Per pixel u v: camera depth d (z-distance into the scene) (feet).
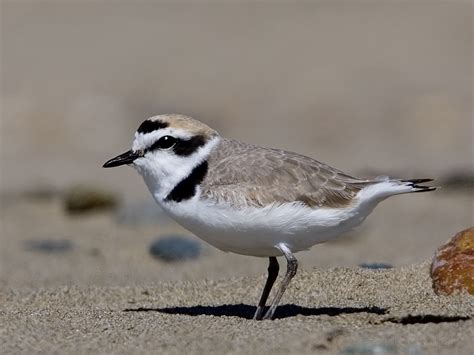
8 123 68.44
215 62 80.84
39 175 58.39
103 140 67.21
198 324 23.58
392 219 47.06
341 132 66.08
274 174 23.66
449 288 25.58
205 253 39.52
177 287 30.27
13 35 86.94
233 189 23.43
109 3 97.71
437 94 70.28
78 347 21.76
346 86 74.69
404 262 34.22
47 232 45.47
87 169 60.34
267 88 74.84
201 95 73.10
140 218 46.32
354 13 92.53
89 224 46.88
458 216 47.19
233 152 24.35
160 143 24.23
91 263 38.86
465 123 65.57
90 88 74.08
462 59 78.54
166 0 98.53
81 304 28.76
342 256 37.63
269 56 81.97
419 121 66.33
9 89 73.36
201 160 24.18
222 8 96.17
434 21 88.28
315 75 77.30
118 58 81.76
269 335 22.04
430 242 41.09
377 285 27.94
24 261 39.42
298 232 23.59
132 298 29.40
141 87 74.84
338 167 55.57
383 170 53.98
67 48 84.17
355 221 24.16
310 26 89.30
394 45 82.94
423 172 53.26
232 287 29.78
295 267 23.72
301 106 70.79
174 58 81.76
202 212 23.68
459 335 21.66
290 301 27.25
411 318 23.32
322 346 21.25
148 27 90.43
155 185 24.57
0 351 21.47
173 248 39.09
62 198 52.95
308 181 23.68
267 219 23.25
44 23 90.53
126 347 21.66
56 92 73.00
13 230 46.11
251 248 24.16
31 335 22.85
